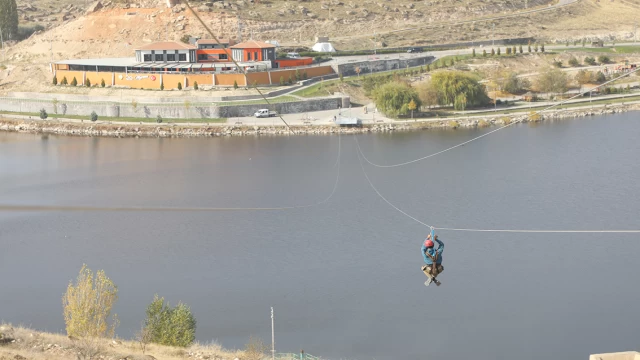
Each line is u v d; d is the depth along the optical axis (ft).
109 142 481.87
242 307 232.53
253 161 421.18
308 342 209.56
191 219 318.65
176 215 323.98
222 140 480.64
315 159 423.64
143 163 419.33
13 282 252.21
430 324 221.25
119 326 217.36
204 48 575.38
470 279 252.83
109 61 612.70
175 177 389.39
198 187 369.91
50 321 220.43
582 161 402.31
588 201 333.62
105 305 169.99
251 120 513.86
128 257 277.03
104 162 422.82
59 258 276.00
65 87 592.19
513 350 205.16
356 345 208.03
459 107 533.14
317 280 254.06
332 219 318.86
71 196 353.92
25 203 339.98
